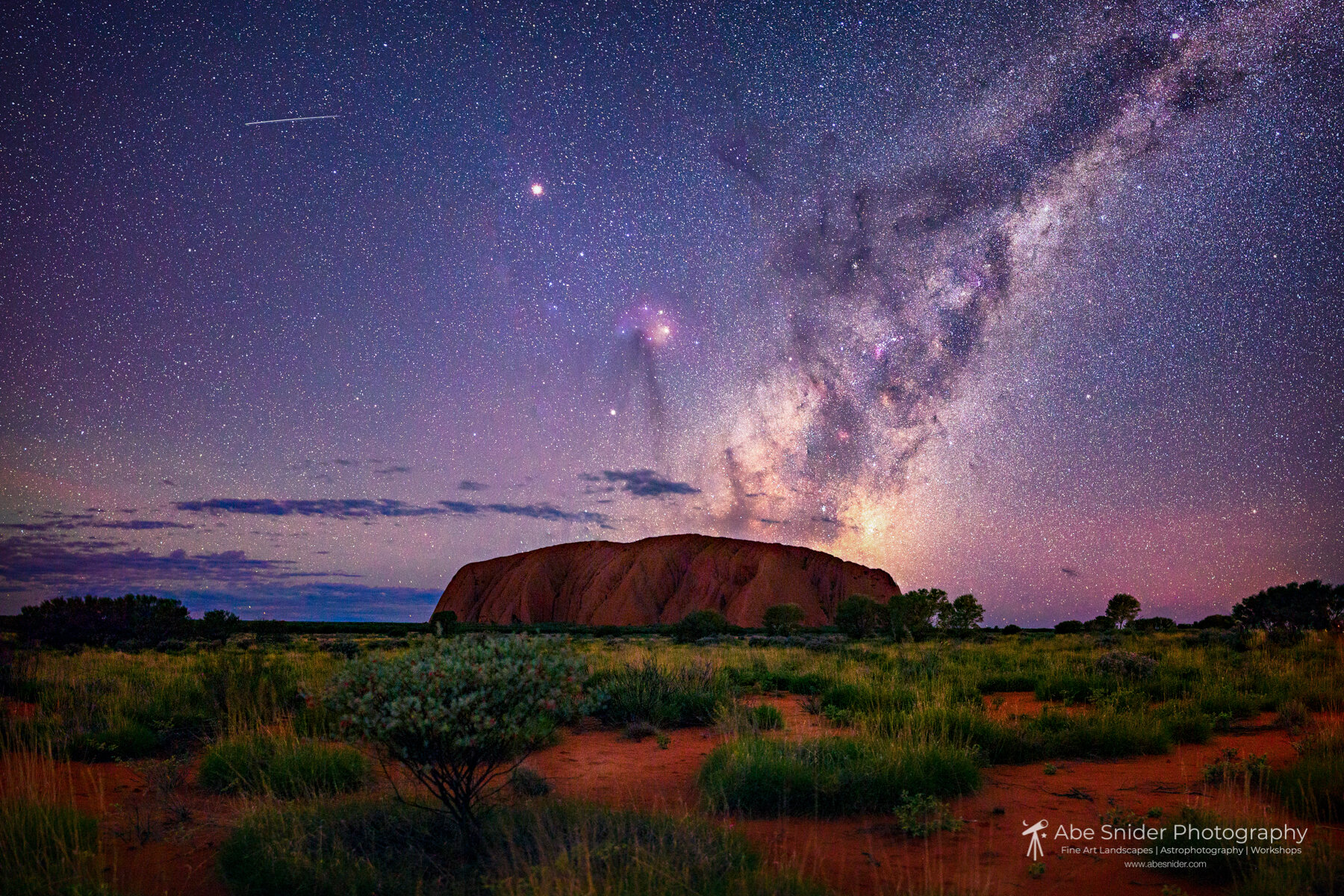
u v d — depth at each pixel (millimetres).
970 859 5102
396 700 4574
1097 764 8227
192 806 6492
